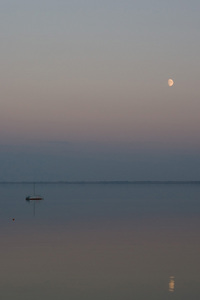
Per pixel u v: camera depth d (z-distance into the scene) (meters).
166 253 55.44
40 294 38.16
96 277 43.56
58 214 118.88
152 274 44.75
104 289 39.75
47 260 51.03
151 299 37.06
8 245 61.78
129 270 46.41
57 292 38.78
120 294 38.44
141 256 53.56
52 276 43.91
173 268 47.34
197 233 74.62
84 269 46.78
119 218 104.38
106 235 72.44
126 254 54.81
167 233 74.75
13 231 78.94
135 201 185.50
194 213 117.94
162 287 40.44
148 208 139.00
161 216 108.88
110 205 157.62
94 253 55.44
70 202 184.25
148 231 77.81
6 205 167.00
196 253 55.47
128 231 77.94
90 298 37.28
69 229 81.75
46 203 178.88
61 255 54.06
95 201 190.12
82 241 65.50
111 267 47.66
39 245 61.81
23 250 57.59
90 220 99.81
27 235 72.94
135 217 106.81
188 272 45.62
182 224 89.62
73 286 40.62
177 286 40.78
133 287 40.41
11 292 38.78
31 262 50.03
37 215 116.19
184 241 65.31
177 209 133.75
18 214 120.44
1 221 100.00
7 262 50.00
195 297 37.66
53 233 75.50
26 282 41.81
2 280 42.50
